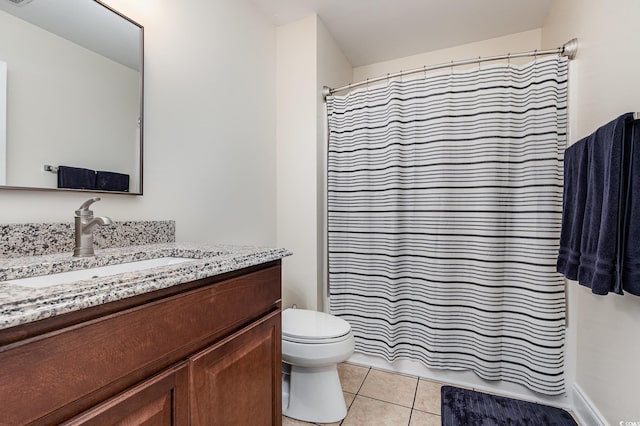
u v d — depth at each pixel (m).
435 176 1.81
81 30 1.10
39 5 0.99
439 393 1.70
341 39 2.43
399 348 1.92
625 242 0.99
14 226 0.92
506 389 1.68
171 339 0.73
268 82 2.14
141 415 0.66
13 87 0.93
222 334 0.90
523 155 1.65
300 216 2.15
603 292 1.03
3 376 0.47
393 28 2.29
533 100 1.62
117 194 1.21
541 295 1.58
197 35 1.58
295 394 1.53
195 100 1.56
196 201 1.57
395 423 1.46
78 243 0.98
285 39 2.21
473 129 1.73
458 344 1.78
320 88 2.17
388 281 1.91
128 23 1.25
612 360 1.22
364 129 2.02
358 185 2.04
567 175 1.42
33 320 0.49
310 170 2.12
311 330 1.48
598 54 1.33
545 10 2.07
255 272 1.05
